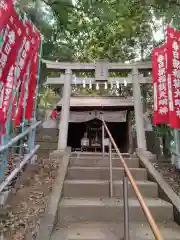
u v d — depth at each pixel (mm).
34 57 4914
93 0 5914
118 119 11922
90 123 12781
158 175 4520
